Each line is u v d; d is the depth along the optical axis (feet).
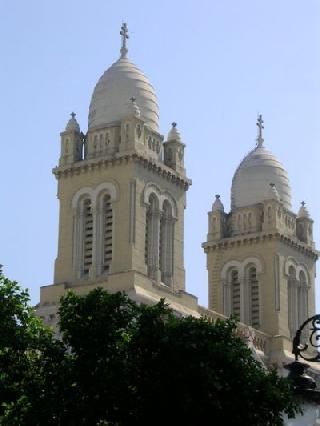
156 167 341.21
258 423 166.09
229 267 397.19
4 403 186.91
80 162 341.82
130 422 164.35
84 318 173.47
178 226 348.79
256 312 388.98
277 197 394.11
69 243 338.34
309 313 399.24
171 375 162.91
